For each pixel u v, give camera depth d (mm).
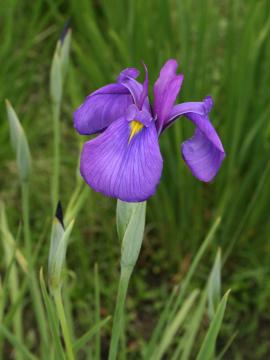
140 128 537
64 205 1212
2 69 1292
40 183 1274
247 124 1095
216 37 1173
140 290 1167
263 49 1091
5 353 1048
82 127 573
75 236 1140
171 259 1204
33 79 1479
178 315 843
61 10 1631
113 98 575
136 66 1039
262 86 1087
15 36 1452
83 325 1101
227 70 1116
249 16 1010
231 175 1068
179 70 1024
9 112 683
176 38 1226
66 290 798
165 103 548
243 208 1133
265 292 1120
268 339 1099
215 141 528
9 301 1103
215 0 1511
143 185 510
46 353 787
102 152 523
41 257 1153
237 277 1146
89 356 867
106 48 1183
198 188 1105
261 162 1062
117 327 611
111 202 1203
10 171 1306
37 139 1360
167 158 1071
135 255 580
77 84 1199
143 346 1064
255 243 1174
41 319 776
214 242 1153
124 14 1146
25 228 743
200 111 546
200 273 1172
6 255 857
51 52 1520
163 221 1167
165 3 1056
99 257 1206
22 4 1555
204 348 643
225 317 1122
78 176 733
